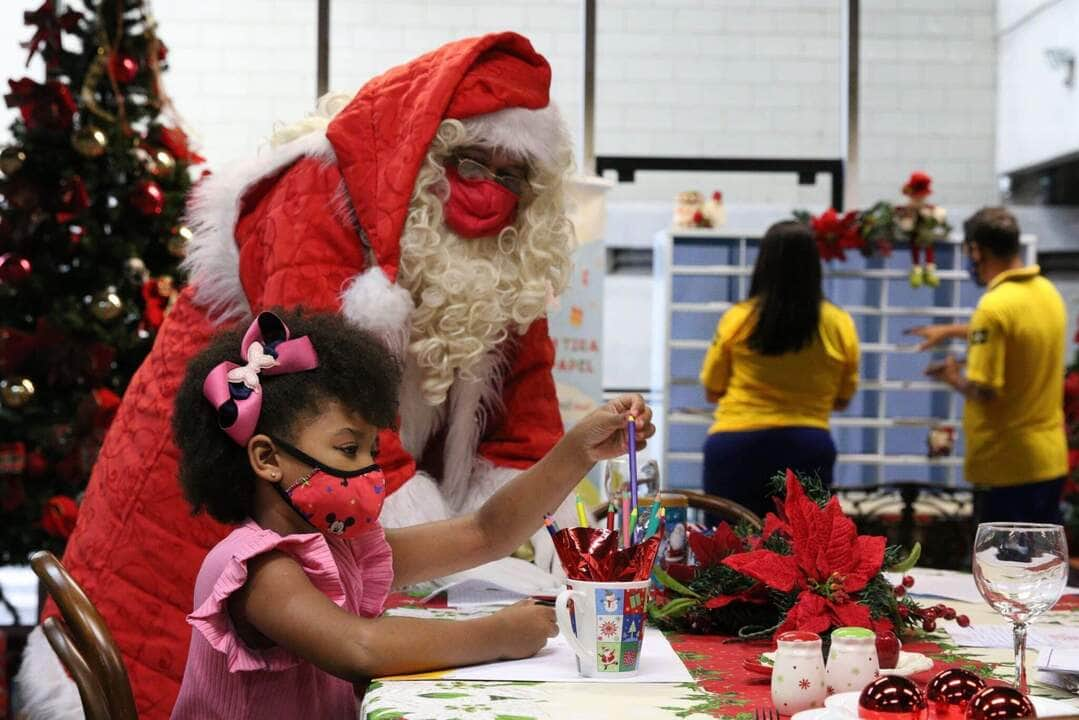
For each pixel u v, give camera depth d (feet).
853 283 16.62
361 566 4.62
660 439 16.84
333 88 18.89
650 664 4.22
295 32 18.86
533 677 4.01
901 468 16.78
